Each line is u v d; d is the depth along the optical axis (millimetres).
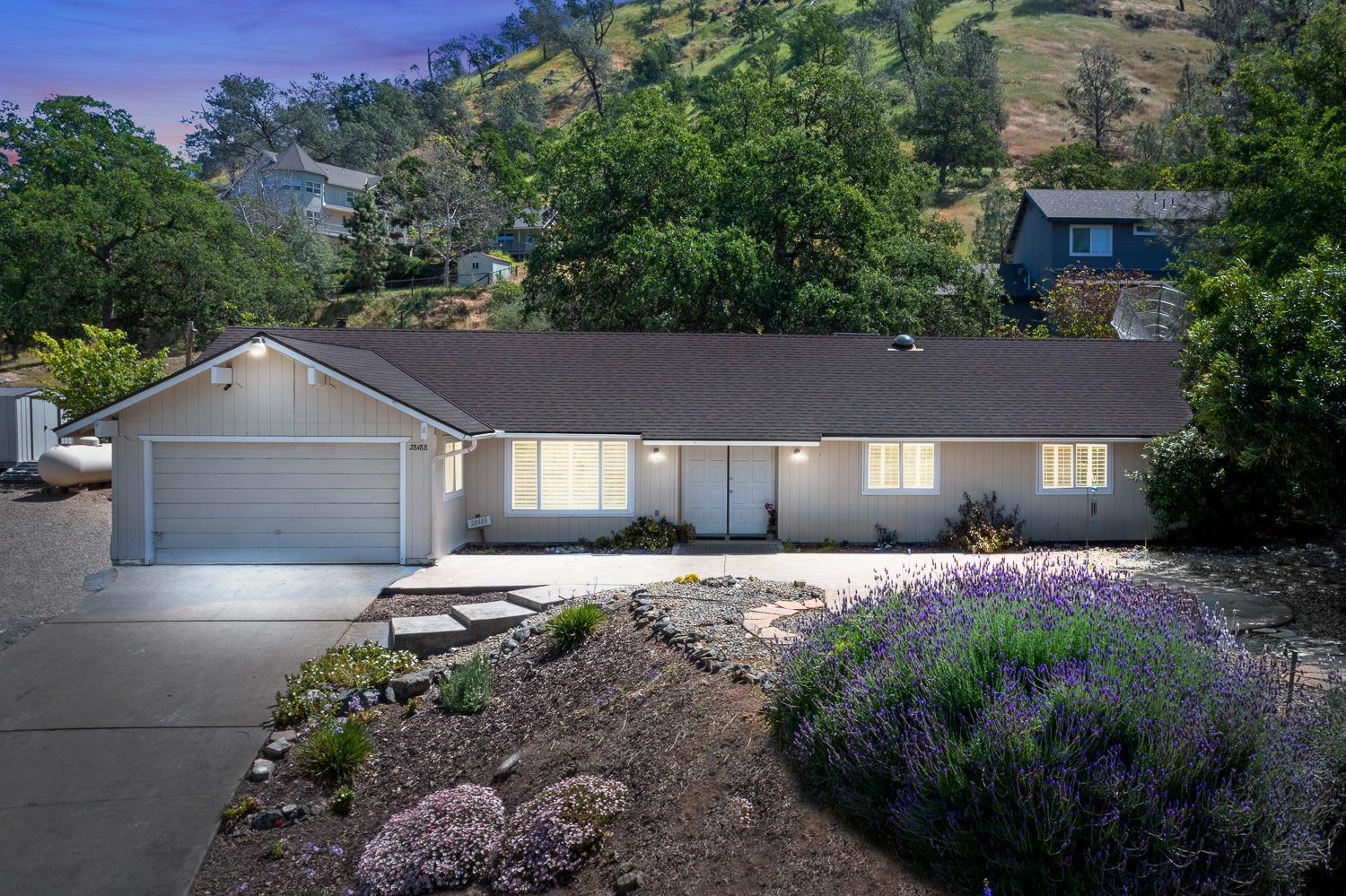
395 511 16453
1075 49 111938
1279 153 19516
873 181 36375
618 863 6391
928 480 19172
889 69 110812
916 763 5281
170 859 7613
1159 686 5359
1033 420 18984
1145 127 75375
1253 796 4871
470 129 143375
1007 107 99250
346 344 20984
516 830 7141
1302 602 12477
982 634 6312
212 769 9055
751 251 30516
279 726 9914
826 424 18703
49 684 10898
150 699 10523
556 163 38312
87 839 7859
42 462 23312
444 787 8531
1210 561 15664
